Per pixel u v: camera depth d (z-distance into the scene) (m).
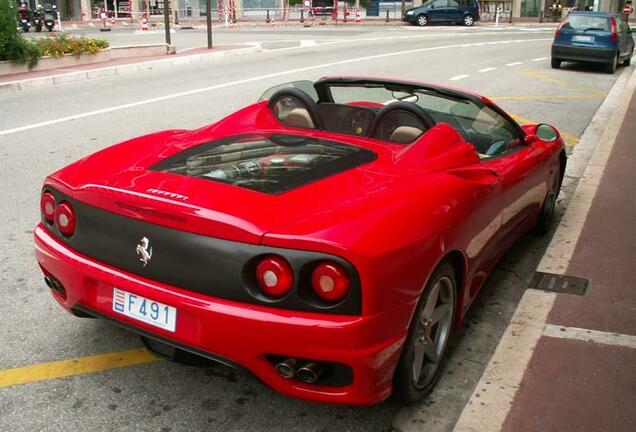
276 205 2.70
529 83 14.88
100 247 2.87
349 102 4.30
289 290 2.50
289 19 41.84
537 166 4.50
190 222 2.60
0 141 8.20
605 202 6.42
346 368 2.54
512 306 4.21
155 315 2.71
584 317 4.04
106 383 3.22
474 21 37.19
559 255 5.05
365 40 25.52
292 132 3.80
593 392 3.24
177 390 3.18
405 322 2.69
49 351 3.49
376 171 3.16
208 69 16.16
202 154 3.33
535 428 2.96
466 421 2.99
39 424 2.90
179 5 43.09
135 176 3.00
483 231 3.44
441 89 3.98
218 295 2.58
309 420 2.99
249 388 3.21
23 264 4.61
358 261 2.46
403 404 3.06
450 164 3.37
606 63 17.39
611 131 9.88
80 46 16.42
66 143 8.15
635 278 4.66
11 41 14.14
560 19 46.22
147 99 11.50
